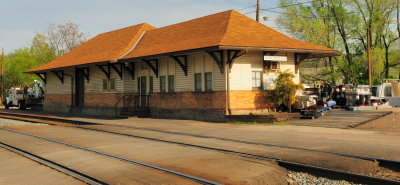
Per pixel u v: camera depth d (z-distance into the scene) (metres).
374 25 31.22
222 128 15.39
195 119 20.20
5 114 32.19
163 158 8.59
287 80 18.45
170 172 7.07
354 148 9.35
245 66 18.95
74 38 60.88
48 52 60.91
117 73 25.28
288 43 19.03
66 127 17.81
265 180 6.64
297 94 19.98
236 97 18.56
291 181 6.72
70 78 31.16
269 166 7.53
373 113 16.89
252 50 18.17
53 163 8.35
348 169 7.27
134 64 25.16
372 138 11.50
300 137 11.91
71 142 11.73
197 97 20.12
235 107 18.50
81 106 30.14
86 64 25.52
